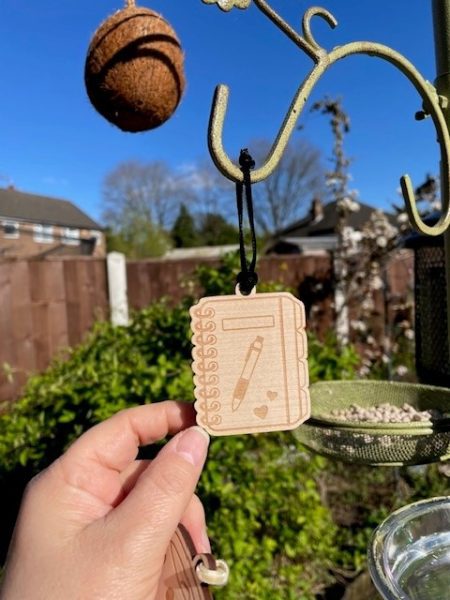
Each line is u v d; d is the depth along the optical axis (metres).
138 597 0.20
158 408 0.28
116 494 0.25
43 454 0.57
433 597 0.20
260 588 0.55
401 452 0.22
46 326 1.00
